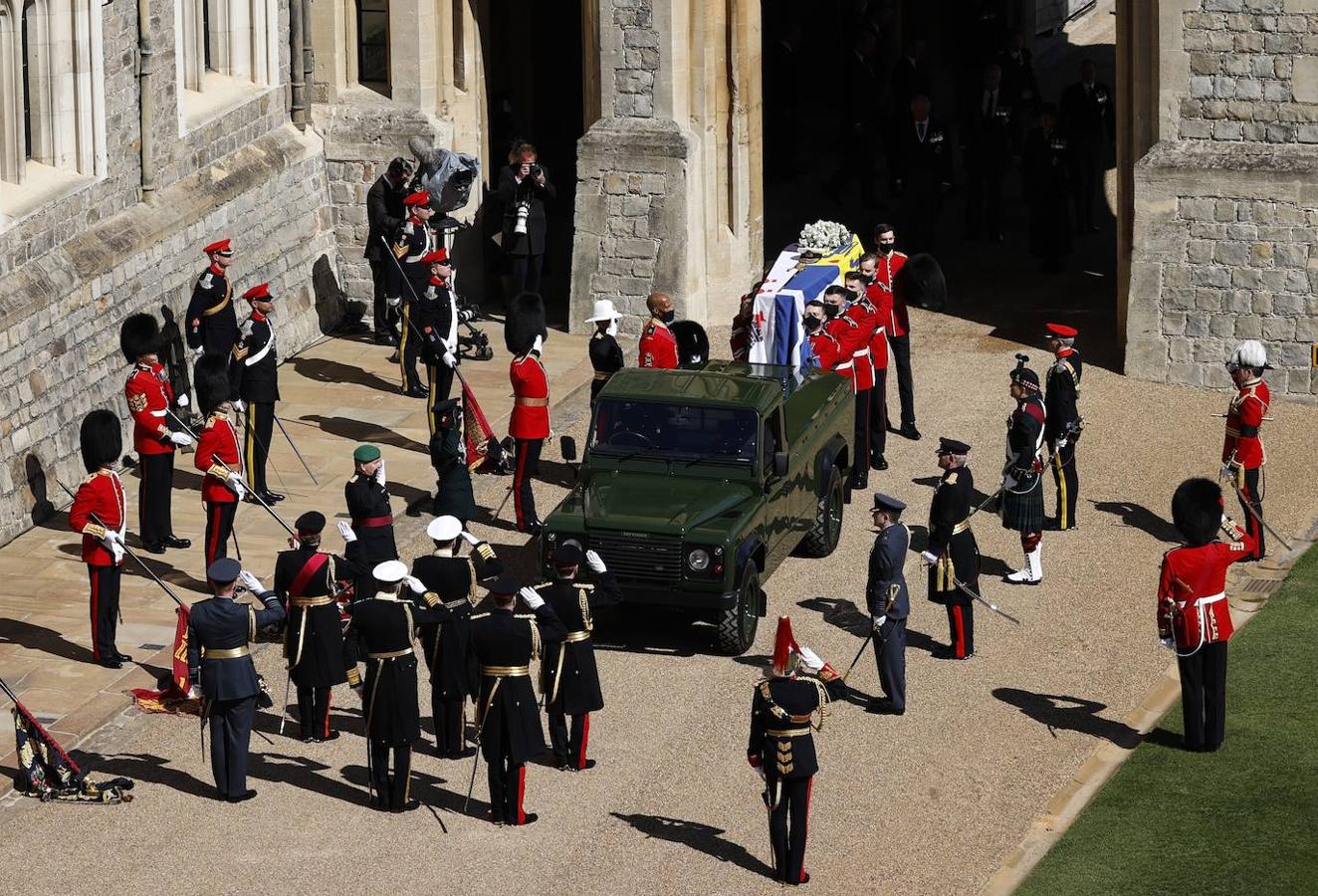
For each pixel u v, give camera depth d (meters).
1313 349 97.75
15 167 86.25
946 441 72.69
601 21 106.31
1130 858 60.88
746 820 63.00
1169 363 101.38
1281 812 63.25
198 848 61.19
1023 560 82.56
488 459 85.88
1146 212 100.06
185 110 99.38
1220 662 67.00
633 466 77.12
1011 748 67.75
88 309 88.94
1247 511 82.69
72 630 75.94
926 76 129.88
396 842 61.66
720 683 71.94
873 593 68.88
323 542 83.81
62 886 58.97
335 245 111.50
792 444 79.19
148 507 82.38
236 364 86.25
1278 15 96.44
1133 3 100.44
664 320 87.75
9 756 66.69
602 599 67.38
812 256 98.94
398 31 108.44
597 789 64.81
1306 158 97.38
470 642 65.25
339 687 72.81
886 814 63.44
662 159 106.44
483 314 113.31
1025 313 112.19
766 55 145.50
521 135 133.25
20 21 85.62
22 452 84.75
